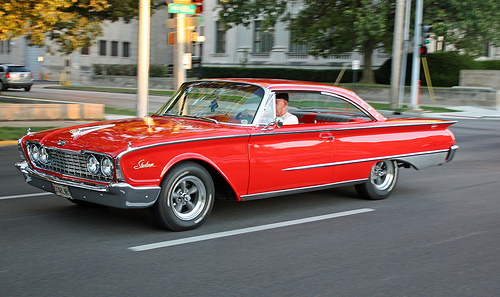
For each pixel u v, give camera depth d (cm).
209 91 621
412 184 841
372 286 401
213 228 551
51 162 543
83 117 1627
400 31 2402
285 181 593
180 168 514
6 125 1405
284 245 500
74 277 405
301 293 384
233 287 392
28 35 1655
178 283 397
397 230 564
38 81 4969
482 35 2877
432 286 405
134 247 481
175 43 1405
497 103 2725
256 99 582
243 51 4550
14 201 659
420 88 2958
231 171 546
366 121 671
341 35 2998
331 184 641
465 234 554
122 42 5519
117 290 381
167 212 515
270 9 3162
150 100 2783
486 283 414
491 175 932
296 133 587
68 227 544
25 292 374
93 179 503
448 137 751
